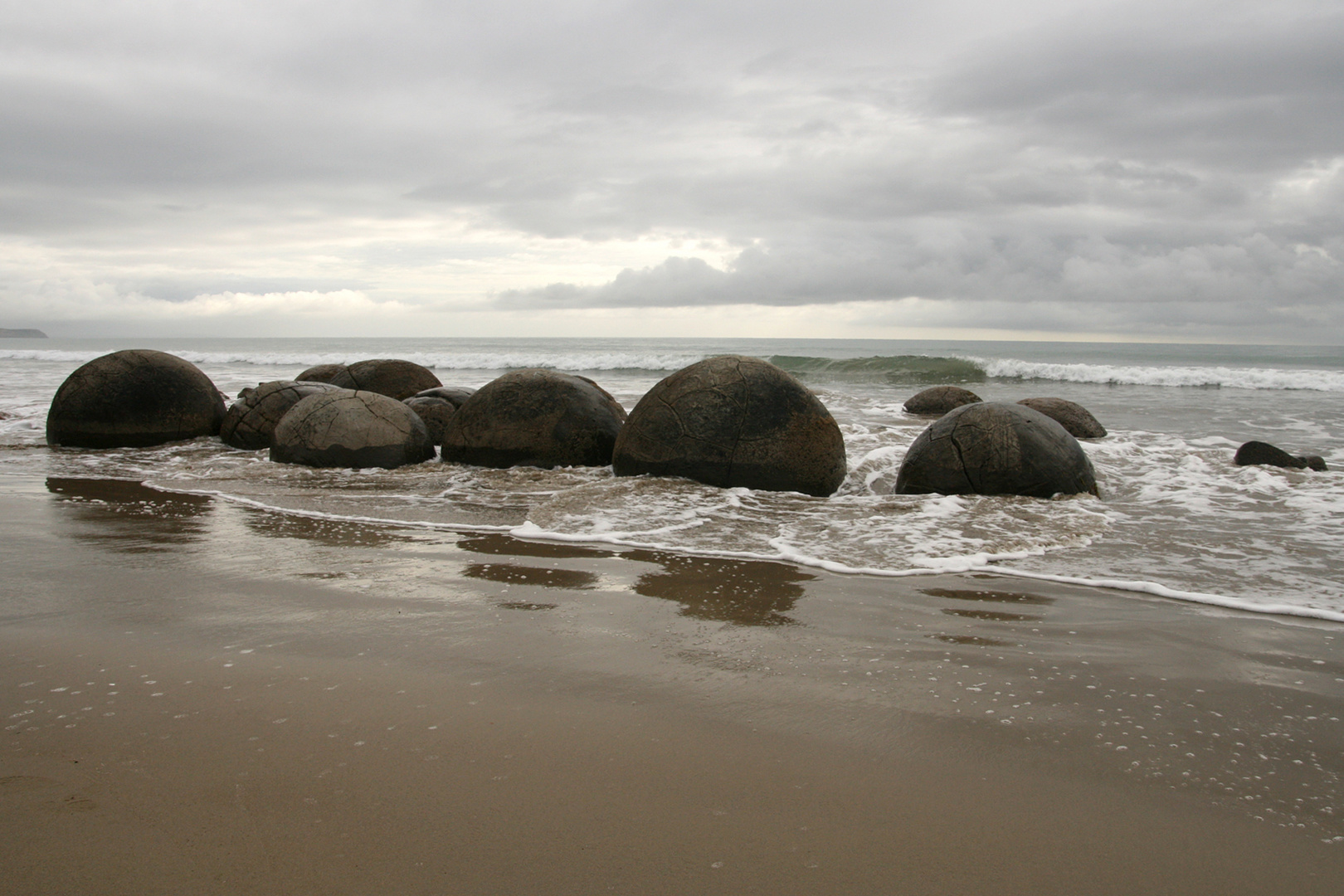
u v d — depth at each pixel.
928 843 2.22
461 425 8.94
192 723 2.86
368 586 4.56
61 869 2.06
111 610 4.09
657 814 2.34
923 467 7.39
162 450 9.95
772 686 3.25
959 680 3.33
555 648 3.64
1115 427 13.95
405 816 2.30
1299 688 3.28
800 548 5.50
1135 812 2.39
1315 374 23.83
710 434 7.43
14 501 6.92
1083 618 4.15
